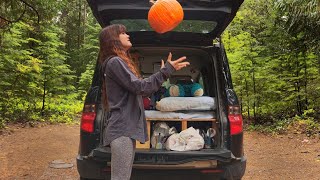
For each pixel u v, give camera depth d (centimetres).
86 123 379
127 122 275
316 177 509
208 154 361
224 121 385
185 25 442
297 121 881
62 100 1378
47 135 844
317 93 937
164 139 387
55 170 553
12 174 524
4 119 966
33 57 1164
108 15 409
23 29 1154
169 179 372
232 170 376
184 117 394
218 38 471
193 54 480
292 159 613
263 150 691
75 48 2412
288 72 984
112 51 287
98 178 372
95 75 393
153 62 504
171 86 432
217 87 404
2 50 990
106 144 280
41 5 898
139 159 360
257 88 993
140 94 275
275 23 997
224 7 385
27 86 1105
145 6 378
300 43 977
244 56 982
